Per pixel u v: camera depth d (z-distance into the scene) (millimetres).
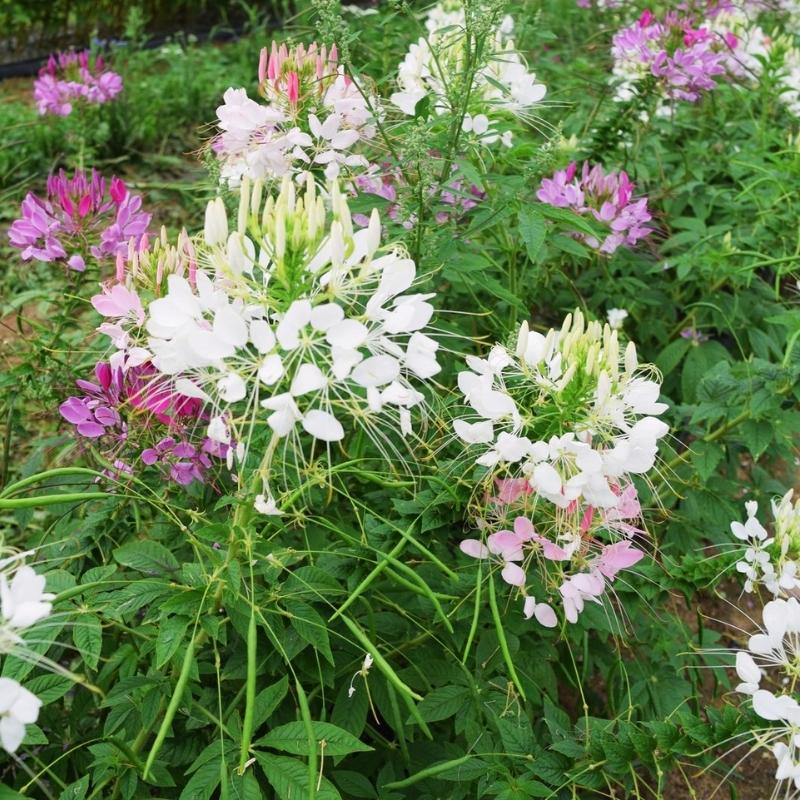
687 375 3562
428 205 2494
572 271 3932
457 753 2191
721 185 4301
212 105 6500
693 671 2828
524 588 1921
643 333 3756
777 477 4027
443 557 2209
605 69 4797
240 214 1471
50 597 1405
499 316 3268
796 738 1709
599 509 1854
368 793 2037
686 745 1879
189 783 1660
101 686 2090
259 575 1883
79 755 2111
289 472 1961
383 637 2227
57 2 7973
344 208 1515
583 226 2387
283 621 1927
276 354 1474
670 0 4258
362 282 1562
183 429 2025
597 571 1911
